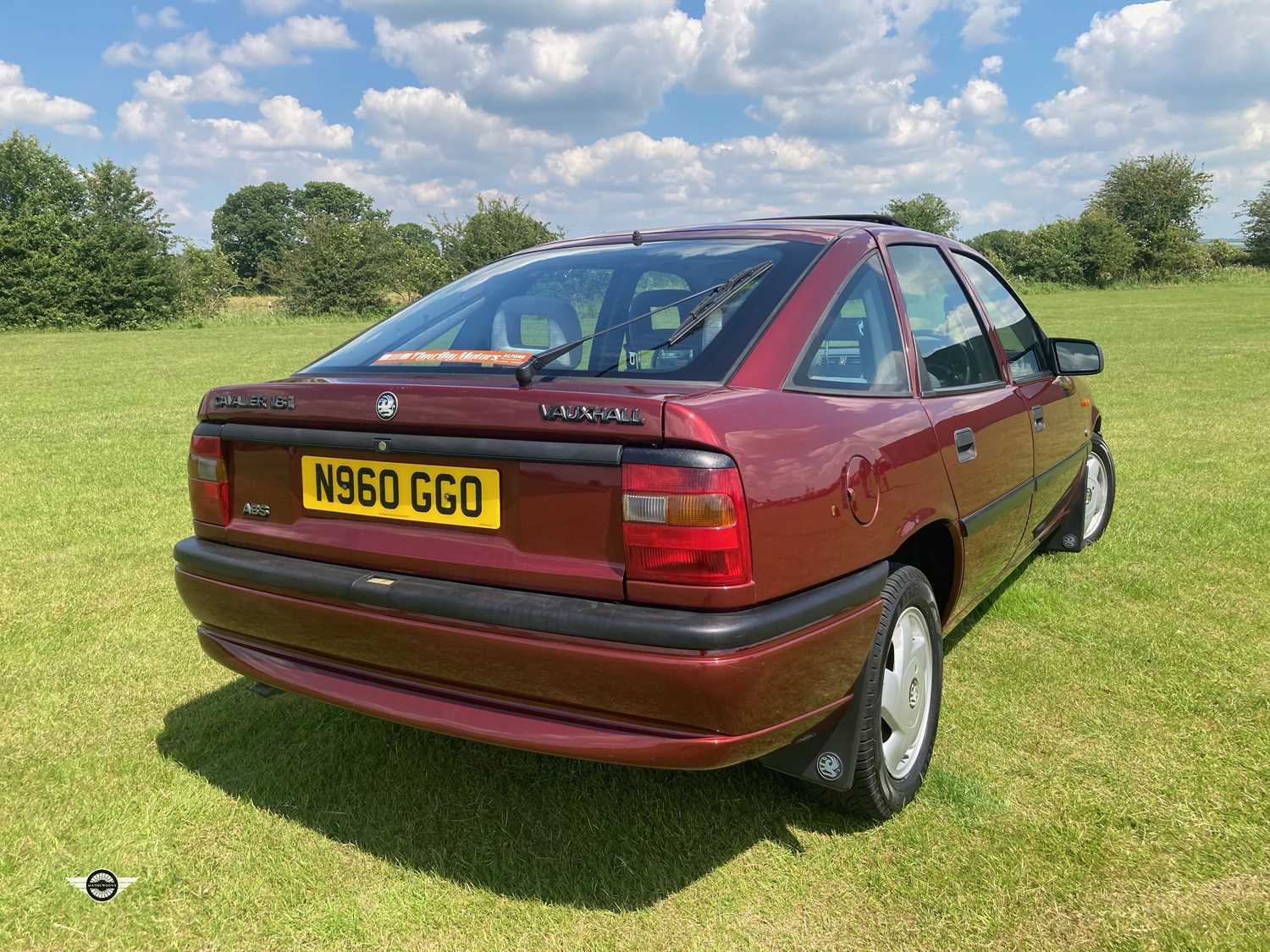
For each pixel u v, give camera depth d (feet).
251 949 7.03
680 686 6.31
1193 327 70.28
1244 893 7.32
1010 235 188.65
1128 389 36.96
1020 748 9.64
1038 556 16.07
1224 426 28.43
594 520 6.64
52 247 121.39
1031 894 7.36
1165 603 13.76
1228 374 41.37
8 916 7.36
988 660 11.88
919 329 9.93
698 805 8.79
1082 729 10.05
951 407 9.70
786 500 6.75
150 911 7.45
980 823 8.35
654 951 6.89
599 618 6.48
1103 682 11.18
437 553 7.25
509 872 7.86
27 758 9.86
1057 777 9.07
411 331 9.48
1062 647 12.25
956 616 10.32
